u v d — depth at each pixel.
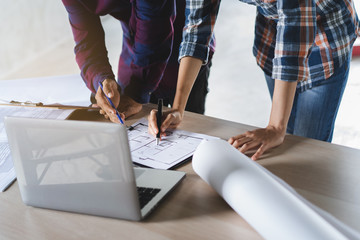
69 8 1.33
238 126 1.11
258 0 1.24
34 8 4.13
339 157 0.93
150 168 0.87
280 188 0.65
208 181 0.77
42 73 3.65
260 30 1.43
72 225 0.69
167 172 0.85
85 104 1.28
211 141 0.82
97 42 1.38
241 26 4.57
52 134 0.66
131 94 1.57
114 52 3.88
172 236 0.66
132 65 1.55
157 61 1.52
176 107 1.19
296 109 1.49
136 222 0.69
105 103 1.19
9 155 0.96
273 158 0.94
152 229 0.67
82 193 0.69
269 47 1.44
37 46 4.14
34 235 0.67
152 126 1.06
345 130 2.55
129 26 1.49
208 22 1.20
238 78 3.36
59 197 0.72
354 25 1.34
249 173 0.69
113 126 0.62
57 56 4.05
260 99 3.03
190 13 1.21
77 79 1.49
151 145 1.00
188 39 1.23
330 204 0.75
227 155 0.75
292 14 1.00
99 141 0.64
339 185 0.81
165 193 0.77
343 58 1.34
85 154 0.65
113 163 0.64
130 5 1.42
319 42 1.31
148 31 1.42
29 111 1.21
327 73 1.35
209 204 0.75
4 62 3.81
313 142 1.02
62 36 4.48
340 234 0.54
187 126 1.12
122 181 0.65
